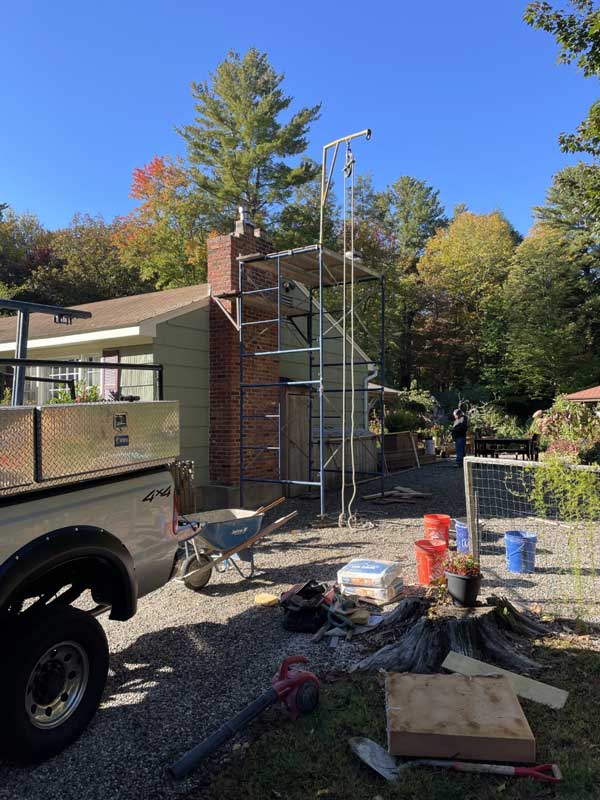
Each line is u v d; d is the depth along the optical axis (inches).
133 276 1344.7
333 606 167.6
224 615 180.1
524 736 98.1
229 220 1157.7
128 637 163.0
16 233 1470.2
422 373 1465.3
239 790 92.1
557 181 534.3
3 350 401.1
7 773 98.4
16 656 94.7
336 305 948.0
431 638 137.7
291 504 388.5
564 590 196.4
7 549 96.7
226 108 1198.3
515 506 370.9
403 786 91.5
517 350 1248.2
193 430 366.3
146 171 1208.8
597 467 178.5
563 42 339.9
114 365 147.8
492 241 1563.7
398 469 602.9
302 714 115.0
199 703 123.3
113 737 109.7
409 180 2054.6
